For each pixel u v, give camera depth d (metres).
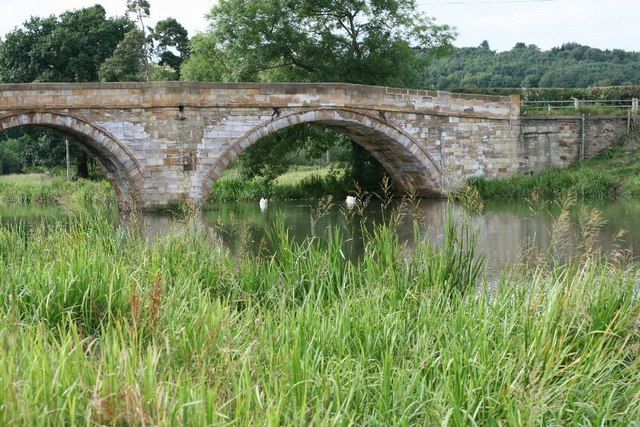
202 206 29.84
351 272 10.54
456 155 34.72
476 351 7.05
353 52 39.00
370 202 33.53
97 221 14.88
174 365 6.86
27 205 33.25
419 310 8.47
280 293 10.41
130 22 53.22
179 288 9.73
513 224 23.38
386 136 33.22
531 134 36.09
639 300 8.62
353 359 7.19
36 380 5.68
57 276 9.32
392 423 6.21
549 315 7.70
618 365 7.67
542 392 6.43
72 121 28.03
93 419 5.38
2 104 26.89
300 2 37.56
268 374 6.67
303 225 24.67
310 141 39.41
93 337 8.58
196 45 39.88
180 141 29.42
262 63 37.78
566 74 77.56
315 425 5.65
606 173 33.28
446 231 10.67
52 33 51.25
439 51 42.44
